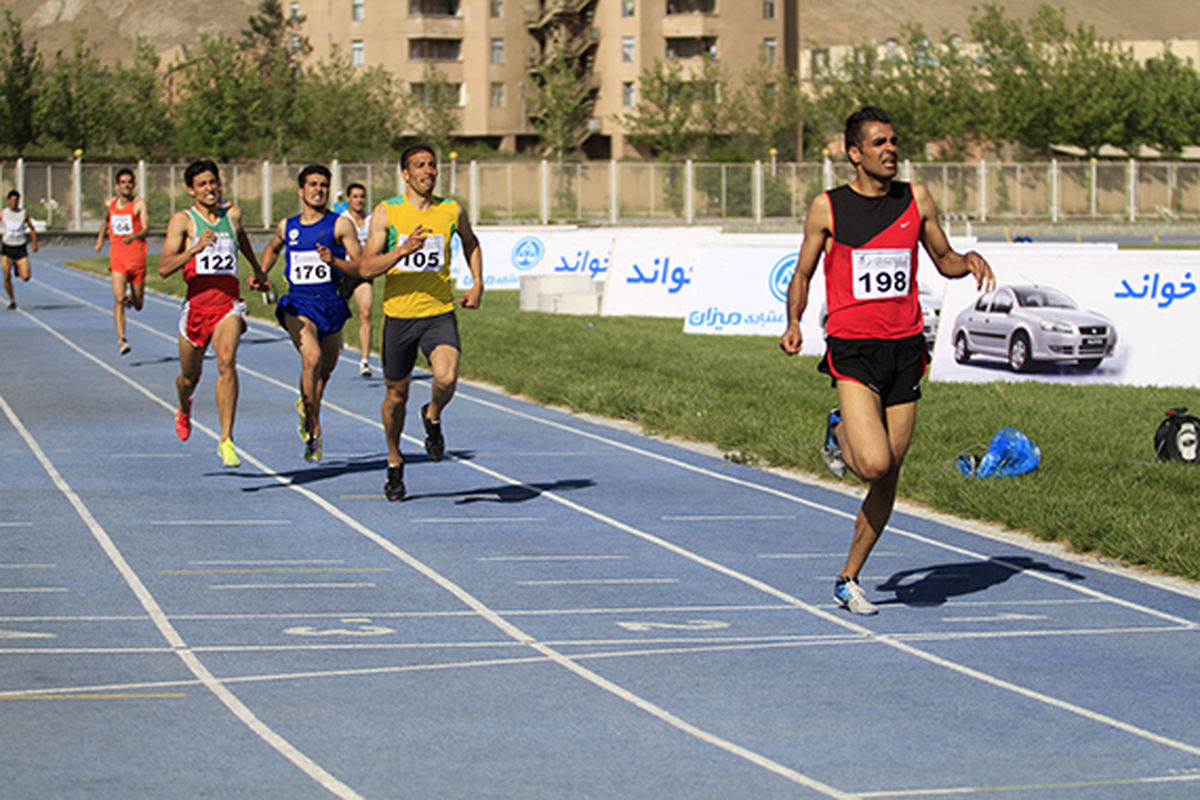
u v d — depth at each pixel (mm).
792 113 93562
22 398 16578
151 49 95625
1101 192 76562
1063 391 18109
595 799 5273
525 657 7199
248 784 5359
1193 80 92938
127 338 23297
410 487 11891
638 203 72000
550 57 102438
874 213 7758
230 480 11984
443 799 5238
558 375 18516
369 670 6918
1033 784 5508
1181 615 8352
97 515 10477
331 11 106000
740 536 10305
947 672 7078
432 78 100125
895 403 7902
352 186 19625
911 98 90625
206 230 11461
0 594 8227
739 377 18688
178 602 8148
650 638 7605
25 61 78500
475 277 10602
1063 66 91062
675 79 93625
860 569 8523
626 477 12570
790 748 5895
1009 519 10742
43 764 5531
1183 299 18922
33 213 62375
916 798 5340
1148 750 5945
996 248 21594
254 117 91062
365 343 19297
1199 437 13055
